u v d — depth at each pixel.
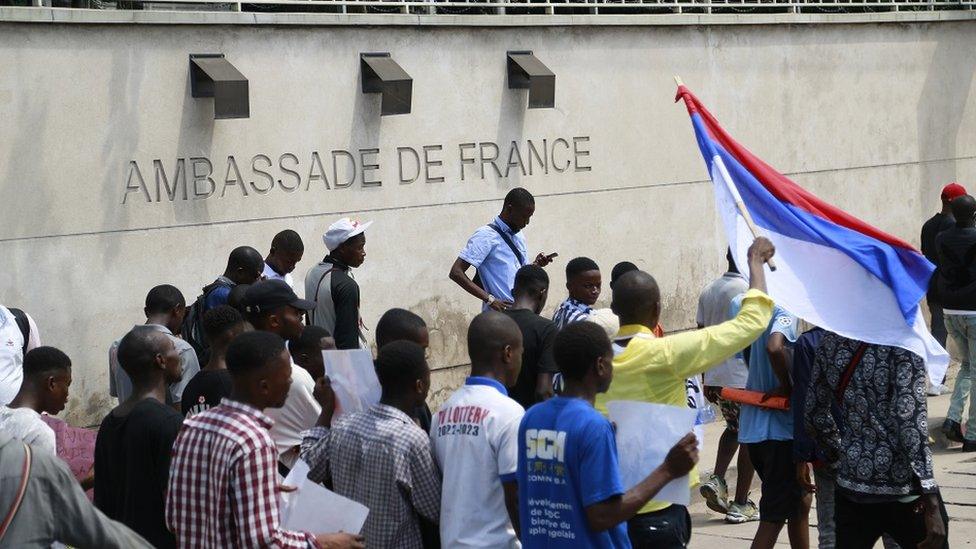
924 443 5.50
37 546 3.59
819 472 6.62
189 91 9.36
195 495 4.51
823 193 13.23
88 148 8.92
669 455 4.50
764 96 12.75
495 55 10.94
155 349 5.30
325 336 6.34
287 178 9.83
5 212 8.58
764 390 6.95
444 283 10.67
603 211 11.62
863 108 13.55
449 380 10.71
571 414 4.43
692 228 12.25
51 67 8.76
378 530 4.95
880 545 8.10
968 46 14.44
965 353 10.41
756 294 5.09
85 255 8.91
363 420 5.06
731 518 8.58
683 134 12.16
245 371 4.58
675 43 12.09
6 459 3.57
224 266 9.54
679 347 5.03
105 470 5.29
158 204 9.23
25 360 5.68
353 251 8.43
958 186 11.98
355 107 10.16
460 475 4.86
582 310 7.52
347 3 9.97
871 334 5.62
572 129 11.41
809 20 12.96
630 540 5.08
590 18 11.41
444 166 10.66
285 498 4.81
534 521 4.50
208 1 9.31
